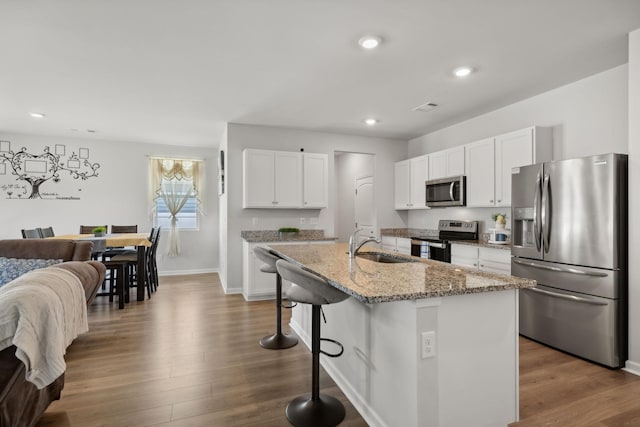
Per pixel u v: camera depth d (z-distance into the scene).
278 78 3.24
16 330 1.44
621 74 2.99
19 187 5.48
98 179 5.88
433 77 3.22
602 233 2.58
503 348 1.75
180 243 6.35
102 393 2.20
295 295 1.99
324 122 4.77
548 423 1.88
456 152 4.45
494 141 3.90
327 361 2.51
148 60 2.87
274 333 3.28
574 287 2.76
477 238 4.44
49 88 3.48
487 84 3.39
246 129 4.92
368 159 6.33
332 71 3.09
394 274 1.89
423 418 1.56
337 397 2.16
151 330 3.37
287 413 1.96
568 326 2.81
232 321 3.64
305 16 2.24
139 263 4.44
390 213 5.77
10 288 1.59
